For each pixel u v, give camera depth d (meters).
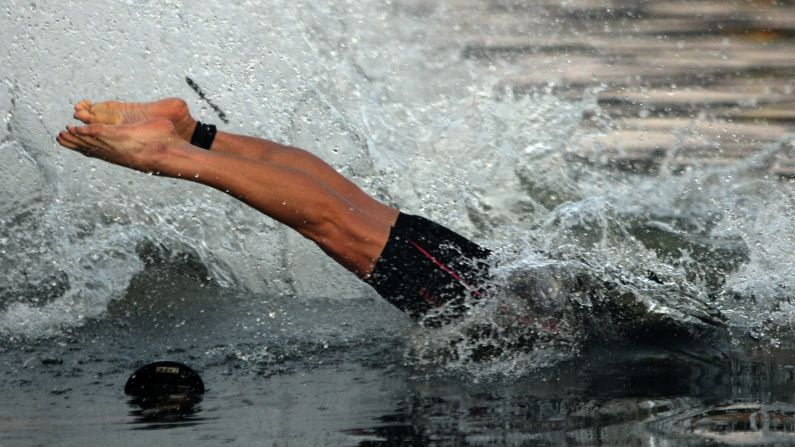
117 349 11.32
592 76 25.27
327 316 12.64
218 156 10.99
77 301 12.66
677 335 11.25
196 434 8.38
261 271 13.80
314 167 12.59
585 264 11.68
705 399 9.16
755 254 13.07
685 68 26.78
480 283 11.50
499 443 7.98
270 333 11.95
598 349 10.98
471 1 31.84
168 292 13.12
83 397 9.59
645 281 11.73
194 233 14.31
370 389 9.77
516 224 14.73
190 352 11.21
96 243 13.82
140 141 10.72
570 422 8.51
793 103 23.41
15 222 14.00
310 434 8.33
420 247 11.56
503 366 10.48
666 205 15.25
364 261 11.55
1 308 12.30
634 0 35.12
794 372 10.05
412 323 12.25
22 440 8.29
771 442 7.85
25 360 10.88
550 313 11.30
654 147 19.39
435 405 9.15
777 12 32.97
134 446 8.09
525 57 26.33
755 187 16.25
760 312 11.83
